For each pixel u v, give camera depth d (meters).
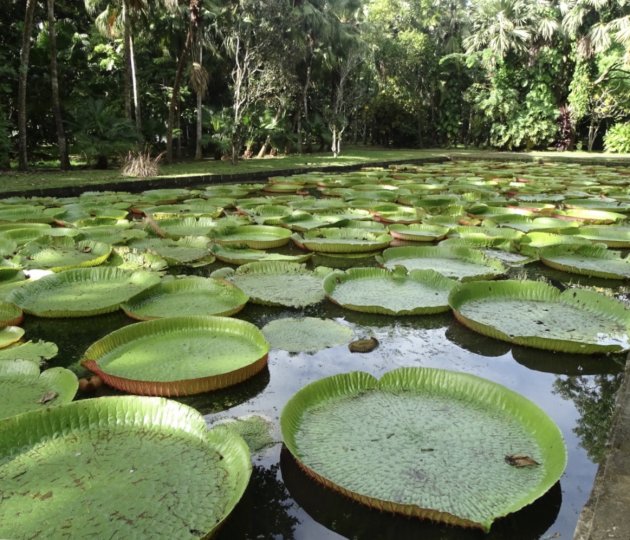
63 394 1.99
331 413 1.90
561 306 3.04
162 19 12.30
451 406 1.95
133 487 1.48
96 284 3.32
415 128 20.20
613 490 1.35
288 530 1.44
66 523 1.35
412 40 18.94
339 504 1.52
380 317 2.94
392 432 1.78
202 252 4.17
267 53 12.88
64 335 2.71
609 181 9.16
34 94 10.34
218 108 15.23
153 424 1.76
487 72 18.77
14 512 1.39
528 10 17.53
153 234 4.85
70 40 10.73
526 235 4.64
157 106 13.33
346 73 16.08
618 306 2.89
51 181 7.89
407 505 1.41
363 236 4.70
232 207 6.48
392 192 7.48
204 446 1.66
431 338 2.70
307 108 17.94
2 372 2.18
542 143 18.06
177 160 13.09
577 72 17.09
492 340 2.67
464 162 14.48
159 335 2.52
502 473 1.57
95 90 12.05
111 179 8.26
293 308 3.04
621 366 2.43
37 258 3.88
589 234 5.04
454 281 3.26
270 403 2.10
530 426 1.79
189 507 1.41
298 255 4.25
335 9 16.34
